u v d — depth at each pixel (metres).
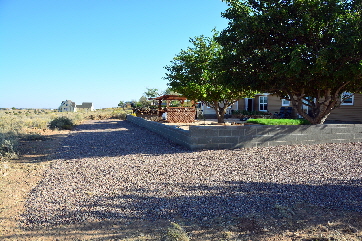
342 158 6.68
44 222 3.43
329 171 5.55
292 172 5.49
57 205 3.96
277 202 3.90
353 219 3.32
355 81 8.73
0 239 3.00
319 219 3.34
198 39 15.06
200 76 14.59
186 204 3.88
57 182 5.05
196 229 3.14
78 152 7.86
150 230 3.13
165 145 8.91
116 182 5.01
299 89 9.70
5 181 5.11
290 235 2.96
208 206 3.79
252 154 7.20
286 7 8.07
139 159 6.83
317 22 7.76
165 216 3.52
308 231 3.04
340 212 3.54
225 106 16.11
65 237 3.03
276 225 3.19
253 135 8.25
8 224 3.38
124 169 5.89
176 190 4.50
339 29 7.48
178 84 15.53
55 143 9.52
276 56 8.10
